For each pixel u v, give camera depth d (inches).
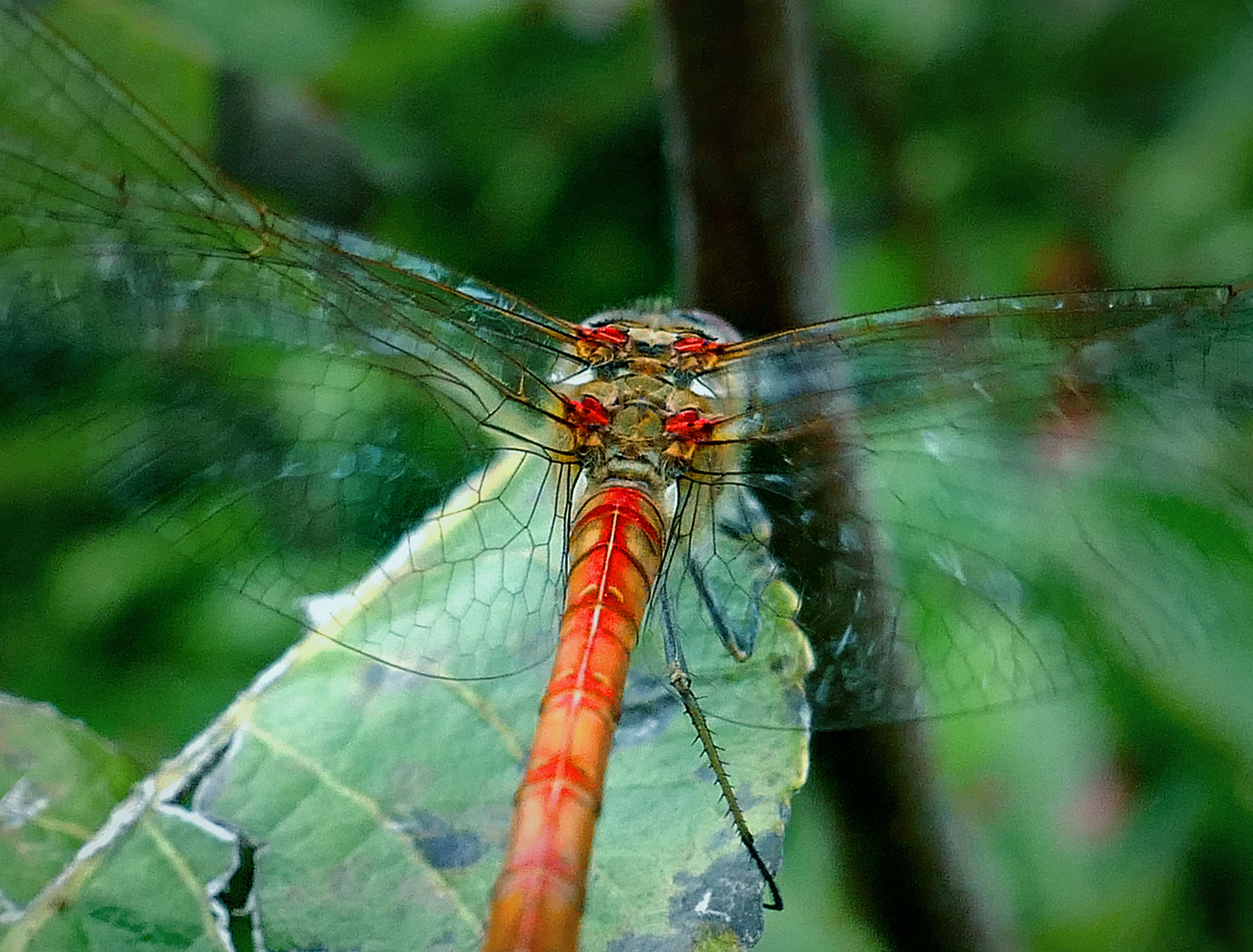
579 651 6.3
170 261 6.4
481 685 6.4
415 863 6.2
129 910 6.2
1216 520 6.4
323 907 6.2
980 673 6.4
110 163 6.4
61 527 7.4
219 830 6.2
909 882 6.6
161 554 7.5
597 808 6.2
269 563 6.4
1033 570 6.5
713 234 6.4
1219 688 6.8
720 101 6.3
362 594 6.4
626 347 6.6
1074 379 6.5
